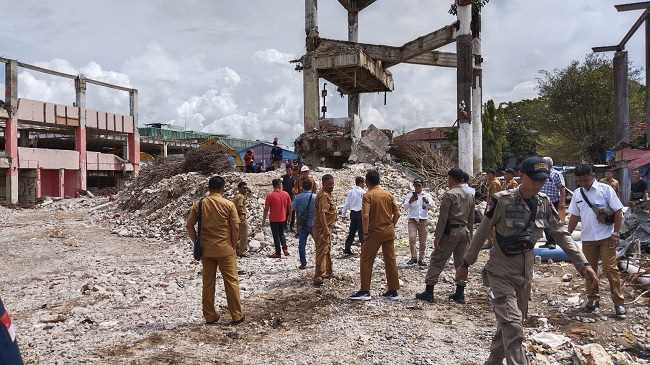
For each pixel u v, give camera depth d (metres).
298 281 8.48
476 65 24.98
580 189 6.23
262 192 17.19
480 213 8.97
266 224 14.16
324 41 25.33
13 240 15.64
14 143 33.81
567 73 39.44
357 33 29.38
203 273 6.28
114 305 7.37
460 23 22.72
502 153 52.28
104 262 11.56
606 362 4.43
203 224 6.19
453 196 6.88
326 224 8.23
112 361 4.94
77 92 39.06
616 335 5.37
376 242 7.08
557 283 7.56
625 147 19.94
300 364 4.83
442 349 5.12
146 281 9.16
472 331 5.69
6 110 33.47
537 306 6.52
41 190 37.84
